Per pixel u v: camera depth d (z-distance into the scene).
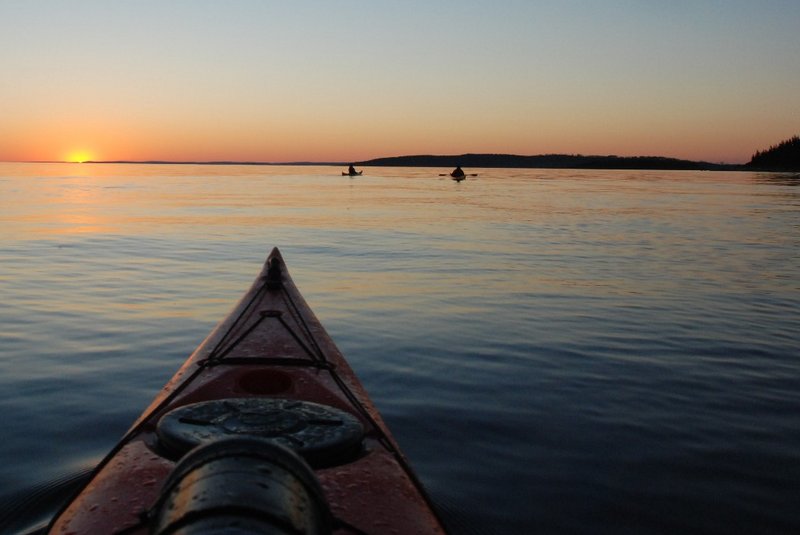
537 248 18.64
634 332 9.34
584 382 7.21
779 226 25.94
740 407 6.50
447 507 4.50
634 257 16.89
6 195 44.12
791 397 6.80
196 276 13.45
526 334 9.17
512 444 5.58
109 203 37.12
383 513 2.99
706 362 7.97
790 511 4.55
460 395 6.76
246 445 2.35
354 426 3.45
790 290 12.61
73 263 15.05
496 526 4.29
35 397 6.38
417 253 17.34
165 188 58.84
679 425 6.03
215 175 119.38
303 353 5.03
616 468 5.15
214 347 5.17
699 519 4.43
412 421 6.05
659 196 48.34
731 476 5.05
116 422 5.80
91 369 7.29
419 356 8.09
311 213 31.12
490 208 35.12
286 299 6.39
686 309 10.87
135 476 3.19
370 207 35.44
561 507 4.55
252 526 1.99
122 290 11.84
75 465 4.91
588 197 46.62
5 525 4.04
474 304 11.11
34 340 8.41
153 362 7.59
